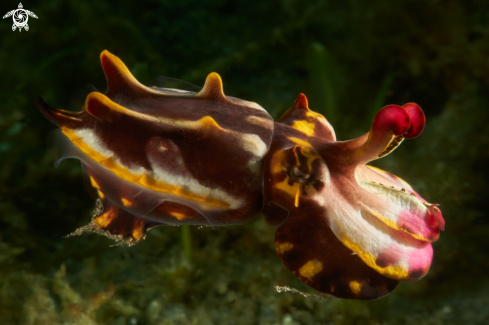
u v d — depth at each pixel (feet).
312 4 2.60
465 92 1.93
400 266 0.64
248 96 2.18
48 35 2.03
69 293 1.16
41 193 1.61
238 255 1.45
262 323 1.21
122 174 0.63
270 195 0.66
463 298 1.38
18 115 1.70
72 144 0.64
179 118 0.64
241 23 2.90
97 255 1.43
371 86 2.19
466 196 1.65
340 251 0.65
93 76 2.01
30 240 1.46
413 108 0.66
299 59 2.52
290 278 1.37
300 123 0.69
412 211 0.66
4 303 1.14
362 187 0.67
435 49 2.08
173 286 1.28
